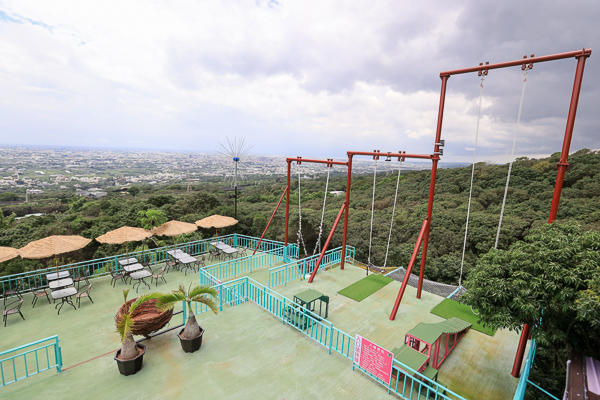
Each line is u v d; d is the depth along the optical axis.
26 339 7.10
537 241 5.37
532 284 4.85
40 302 8.98
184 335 6.59
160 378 5.81
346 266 13.27
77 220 22.42
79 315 8.30
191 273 11.91
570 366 5.00
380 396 5.57
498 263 5.58
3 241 18.17
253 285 9.16
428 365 6.02
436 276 18.34
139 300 6.02
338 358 6.67
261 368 6.21
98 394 5.32
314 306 8.55
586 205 19.34
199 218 21.73
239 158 19.50
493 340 7.68
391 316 8.57
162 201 26.81
